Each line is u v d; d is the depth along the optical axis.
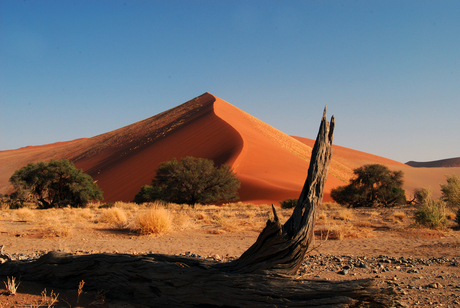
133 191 59.28
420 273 6.51
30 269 5.45
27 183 37.09
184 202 39.38
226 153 64.50
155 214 13.09
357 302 3.59
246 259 4.21
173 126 95.62
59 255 5.34
